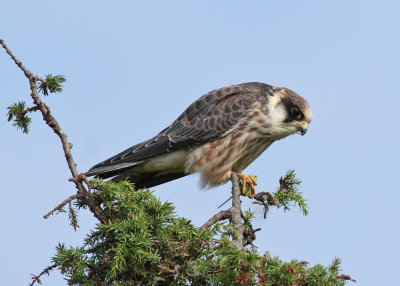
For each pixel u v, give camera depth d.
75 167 7.23
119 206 6.80
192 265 6.19
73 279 6.36
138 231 6.39
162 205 6.64
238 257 5.86
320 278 5.94
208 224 7.09
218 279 6.00
